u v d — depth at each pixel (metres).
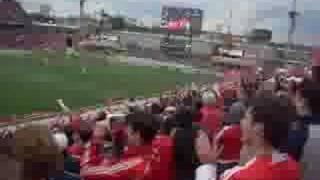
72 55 69.38
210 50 77.50
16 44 71.81
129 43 90.69
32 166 3.61
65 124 9.63
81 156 6.33
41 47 73.56
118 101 27.34
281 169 3.76
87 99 32.16
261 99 3.96
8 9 72.44
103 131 6.93
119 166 5.34
